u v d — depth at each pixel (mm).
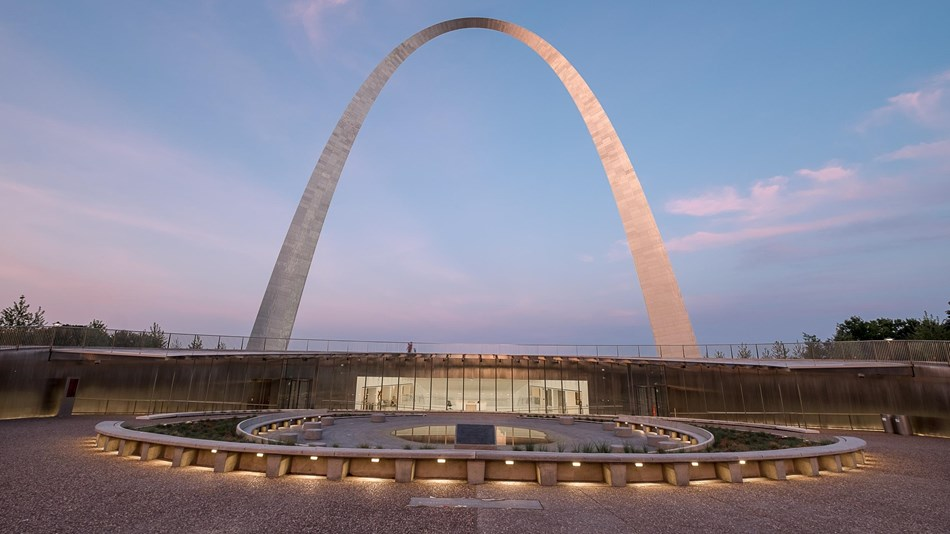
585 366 30453
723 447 13812
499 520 7281
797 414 22875
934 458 13547
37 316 41219
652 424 20969
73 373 22344
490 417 26078
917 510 8070
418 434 21281
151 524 6801
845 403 21906
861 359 23562
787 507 8180
